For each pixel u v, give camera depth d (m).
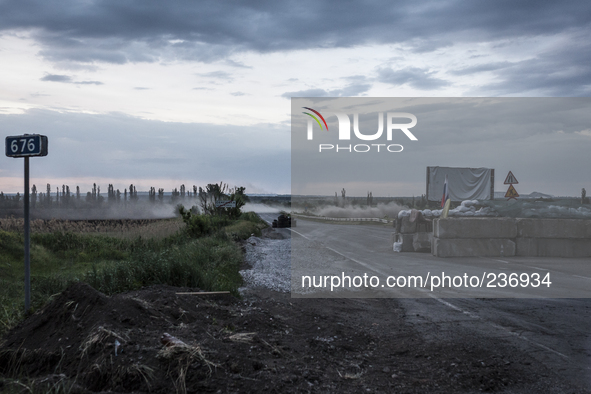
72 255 14.55
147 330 4.62
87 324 4.60
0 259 12.18
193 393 3.60
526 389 4.25
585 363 4.98
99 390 3.68
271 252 17.45
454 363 4.90
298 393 3.80
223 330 5.22
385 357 5.18
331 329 6.17
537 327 6.53
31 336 4.80
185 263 8.80
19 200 95.44
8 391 3.56
